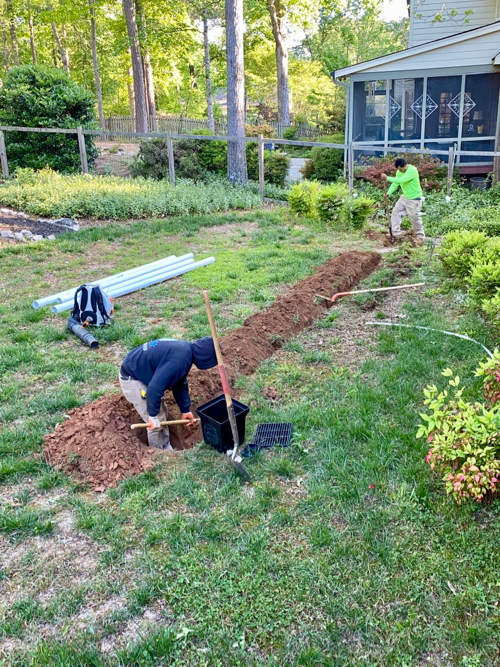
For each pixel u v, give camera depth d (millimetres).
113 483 4273
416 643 3031
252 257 10000
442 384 5504
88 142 18688
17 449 4645
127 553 3646
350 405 5199
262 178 15797
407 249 10367
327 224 12617
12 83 17906
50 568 3539
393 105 19062
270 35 33656
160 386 4340
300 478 4305
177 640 3074
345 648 3031
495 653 2980
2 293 8422
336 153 19969
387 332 6734
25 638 3119
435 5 19906
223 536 3764
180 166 18562
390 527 3797
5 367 6070
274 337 6609
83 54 41156
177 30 27469
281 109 33094
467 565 3498
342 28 40219
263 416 5090
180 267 9281
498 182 16016
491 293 6922
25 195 13891
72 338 6891
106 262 10047
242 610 3250
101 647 3057
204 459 4531
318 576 3434
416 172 10805
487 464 3701
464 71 17953
